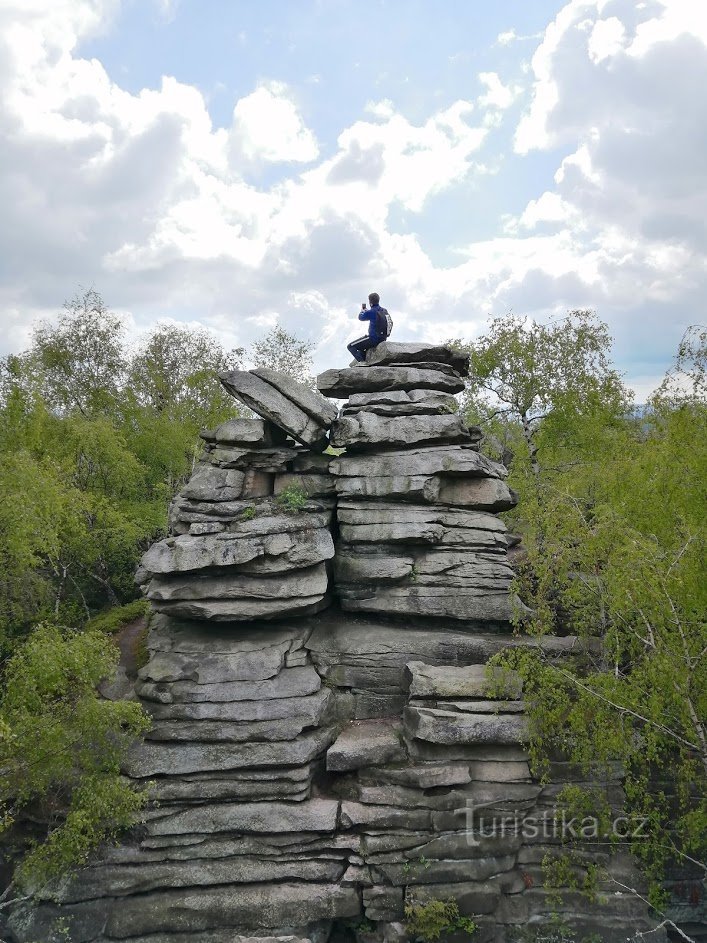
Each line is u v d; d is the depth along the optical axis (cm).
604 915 1722
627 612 1595
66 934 1645
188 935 1681
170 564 2041
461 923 1712
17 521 2306
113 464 3538
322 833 1784
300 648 2138
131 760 1830
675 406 2166
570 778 1841
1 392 3512
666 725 1536
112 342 4725
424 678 1933
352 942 1770
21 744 1578
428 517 2234
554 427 3988
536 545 2033
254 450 2277
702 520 1914
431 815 1789
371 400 2423
